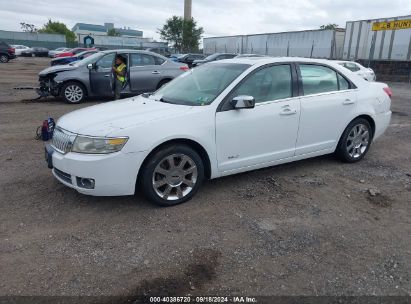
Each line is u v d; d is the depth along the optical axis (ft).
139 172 12.91
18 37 233.55
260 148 15.17
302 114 16.05
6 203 13.64
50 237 11.49
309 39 109.70
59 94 36.83
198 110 13.62
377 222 12.87
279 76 15.70
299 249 11.13
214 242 11.41
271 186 15.69
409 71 83.97
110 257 10.56
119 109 14.44
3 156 19.04
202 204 13.87
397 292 9.40
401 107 40.65
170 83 17.47
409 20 80.64
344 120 17.69
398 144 23.36
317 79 16.92
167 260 10.48
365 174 17.46
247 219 12.85
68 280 9.57
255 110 14.70
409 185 16.25
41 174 16.48
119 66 35.22
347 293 9.32
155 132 12.64
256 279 9.76
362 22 92.32
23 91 46.01
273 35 123.24
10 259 10.35
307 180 16.44
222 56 77.05
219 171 14.38
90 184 12.42
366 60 92.43
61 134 13.21
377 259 10.73
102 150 12.19
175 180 13.44
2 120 28.02
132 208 13.39
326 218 13.05
